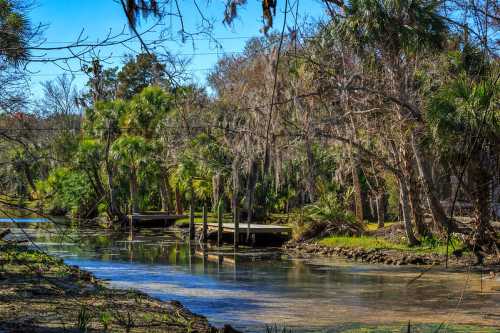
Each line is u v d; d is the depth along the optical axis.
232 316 13.94
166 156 40.28
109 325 10.16
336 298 16.80
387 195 37.44
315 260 26.95
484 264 22.91
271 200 40.94
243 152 27.03
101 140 46.28
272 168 27.86
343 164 31.75
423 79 24.61
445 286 18.88
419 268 23.50
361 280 20.47
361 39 22.03
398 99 23.80
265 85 24.73
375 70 24.05
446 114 19.05
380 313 14.46
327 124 25.30
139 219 45.38
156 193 56.66
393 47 22.09
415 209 28.00
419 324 13.02
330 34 22.28
